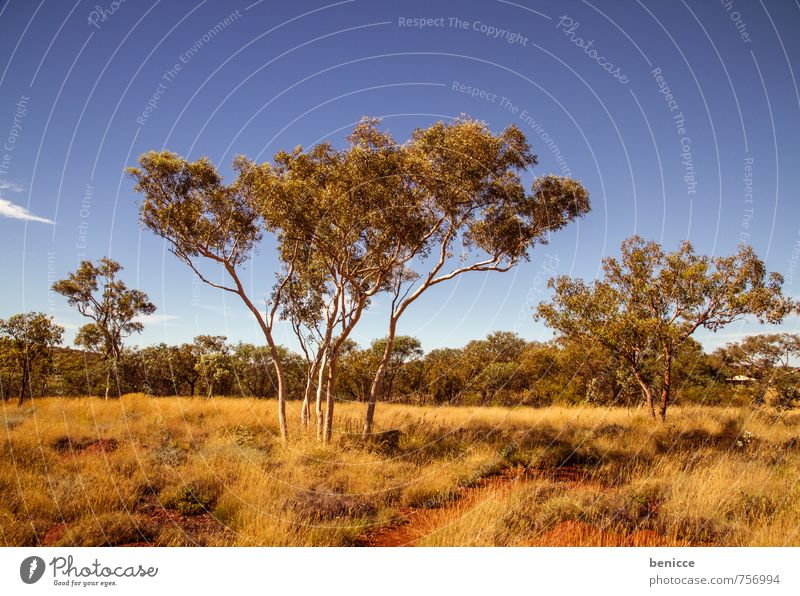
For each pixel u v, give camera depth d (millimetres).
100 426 11711
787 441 10672
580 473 9180
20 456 8172
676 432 12188
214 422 13016
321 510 6551
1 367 20297
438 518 6613
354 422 13031
